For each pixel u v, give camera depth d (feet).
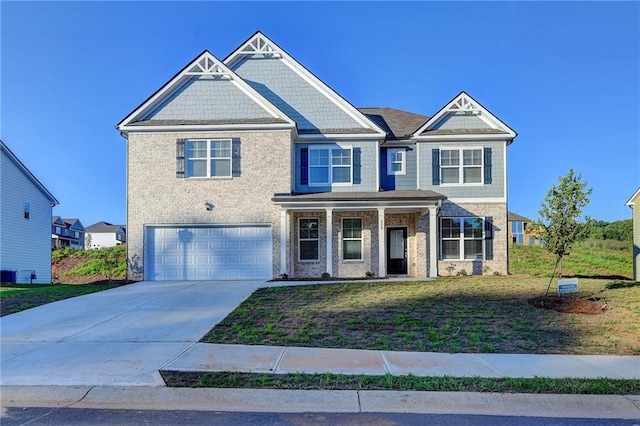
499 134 60.49
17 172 75.00
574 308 33.88
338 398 18.12
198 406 17.85
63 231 205.67
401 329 29.01
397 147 62.64
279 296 40.70
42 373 20.97
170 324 31.14
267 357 23.39
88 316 34.09
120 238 227.40
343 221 60.54
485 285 45.78
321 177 60.54
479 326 29.22
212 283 52.39
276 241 57.26
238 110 59.06
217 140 58.18
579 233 37.78
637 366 21.99
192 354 23.97
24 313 35.42
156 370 21.25
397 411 17.26
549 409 17.44
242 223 57.41
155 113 59.11
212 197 57.77
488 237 60.39
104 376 20.51
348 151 60.75
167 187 57.93
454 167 61.21
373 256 60.08
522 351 24.62
